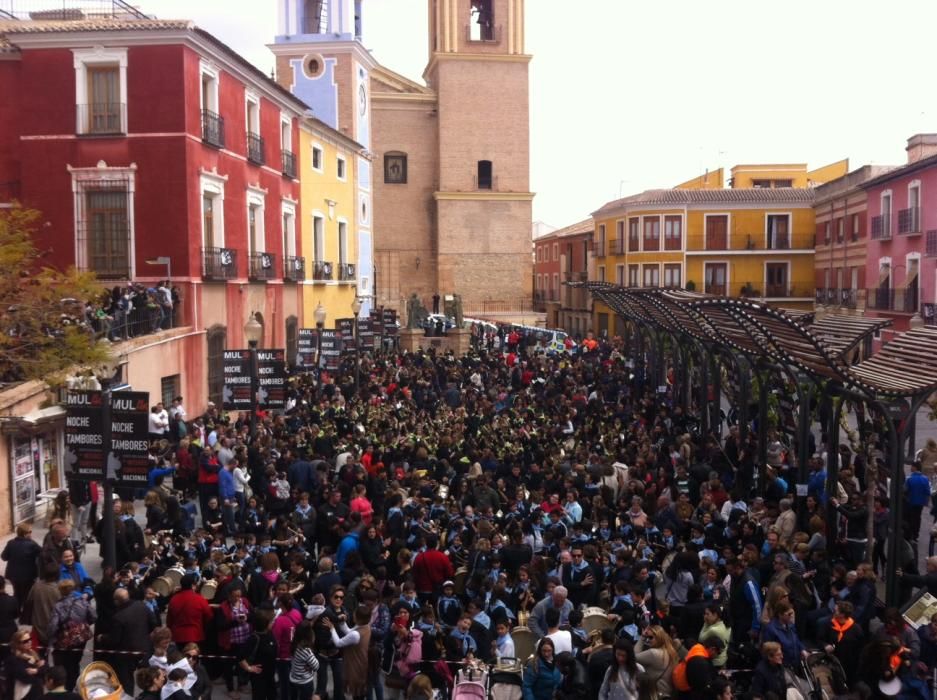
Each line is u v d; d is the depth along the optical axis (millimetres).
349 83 50844
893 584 11969
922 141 48219
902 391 12086
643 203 62750
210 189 27797
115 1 30859
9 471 16844
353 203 48250
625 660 8977
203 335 27281
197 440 18703
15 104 26047
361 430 20234
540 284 89688
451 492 16188
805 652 10227
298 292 38062
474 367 33500
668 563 12539
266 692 10727
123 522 13430
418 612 11266
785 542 12812
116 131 25781
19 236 20422
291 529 13719
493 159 66812
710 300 13617
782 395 21297
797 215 61375
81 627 10438
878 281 46406
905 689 9359
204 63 27203
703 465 16844
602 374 31609
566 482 15570
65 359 18594
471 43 66062
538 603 11023
